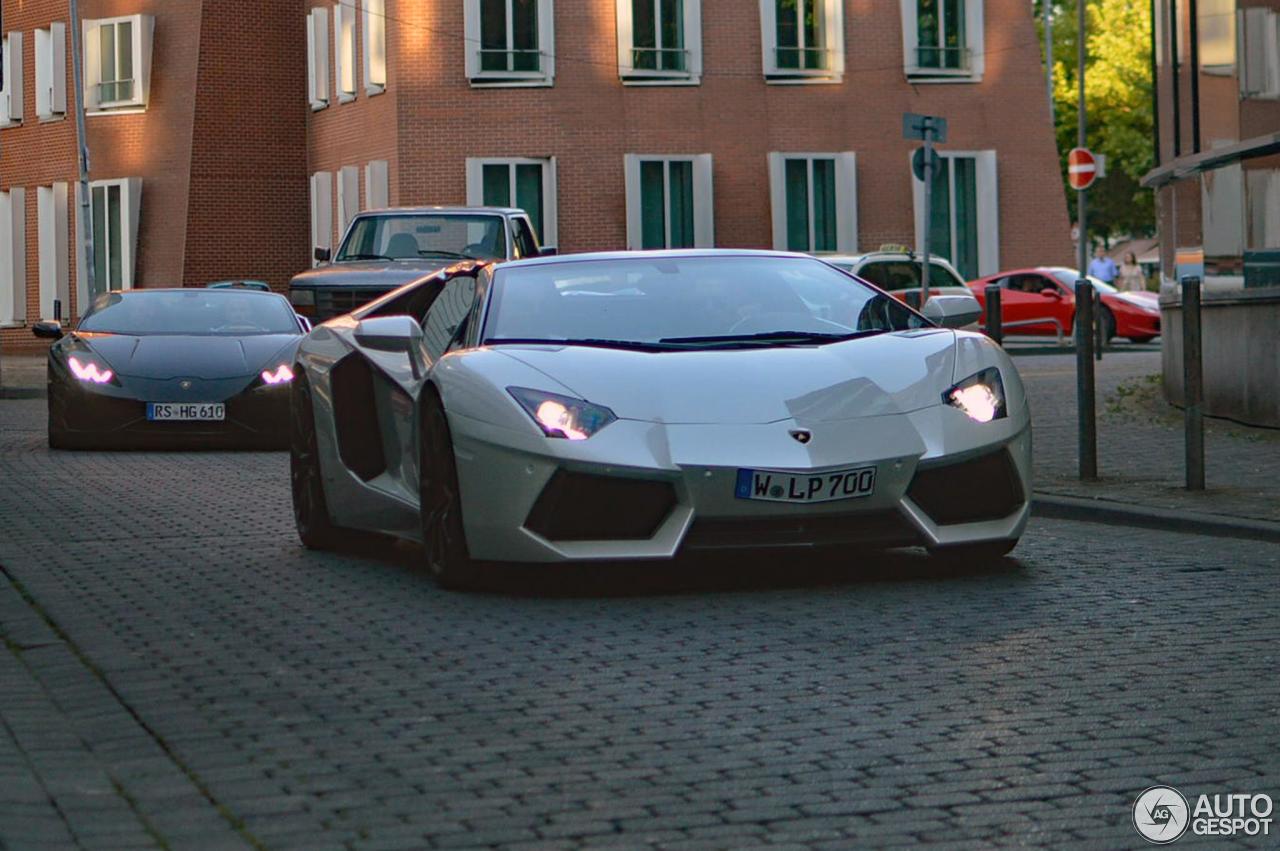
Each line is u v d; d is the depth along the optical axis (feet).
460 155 130.31
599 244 132.05
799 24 134.62
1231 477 35.73
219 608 24.35
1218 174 49.19
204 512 35.86
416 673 19.83
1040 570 26.09
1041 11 225.76
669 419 23.70
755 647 20.80
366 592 25.53
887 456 23.61
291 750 16.47
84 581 26.84
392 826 14.05
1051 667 19.47
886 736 16.65
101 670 20.17
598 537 23.68
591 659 20.35
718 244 133.80
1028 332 115.34
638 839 13.66
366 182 135.74
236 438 50.52
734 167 134.00
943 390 24.72
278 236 147.23
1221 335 47.85
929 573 25.90
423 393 25.81
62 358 51.24
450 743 16.66
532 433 23.75
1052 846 13.37
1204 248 50.21
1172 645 20.53
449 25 130.00
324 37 142.10
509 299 27.07
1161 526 30.48
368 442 28.86
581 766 15.78
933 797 14.66
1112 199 249.34
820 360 25.00
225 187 145.38
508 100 130.72
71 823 13.99
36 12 155.74
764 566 26.71
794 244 135.33
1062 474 37.04
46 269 156.04
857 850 13.33
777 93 134.51
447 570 25.16
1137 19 214.07
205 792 15.06
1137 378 65.98
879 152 136.26
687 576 25.93
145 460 47.75
